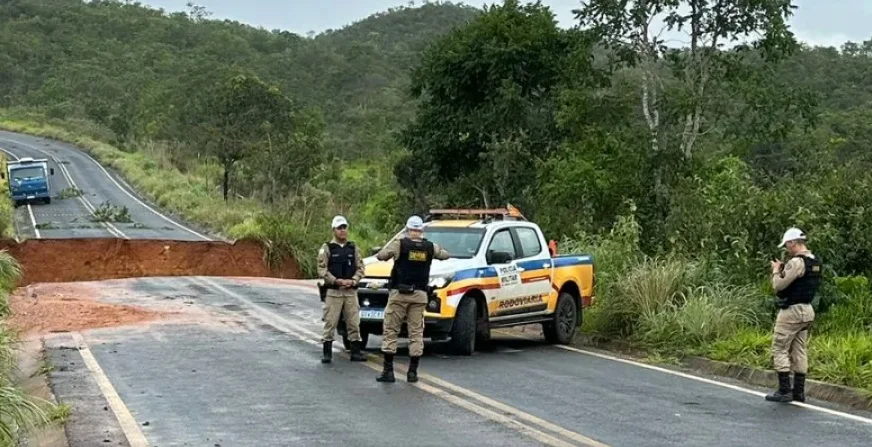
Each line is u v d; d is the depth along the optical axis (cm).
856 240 1620
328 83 11475
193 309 1964
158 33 14250
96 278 3169
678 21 3362
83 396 1070
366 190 6122
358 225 4262
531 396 1085
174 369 1253
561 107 3631
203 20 15850
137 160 7962
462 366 1312
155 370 1245
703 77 3347
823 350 1216
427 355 1421
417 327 1180
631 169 2916
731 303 1461
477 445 845
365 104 10431
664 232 2038
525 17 4138
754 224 1642
